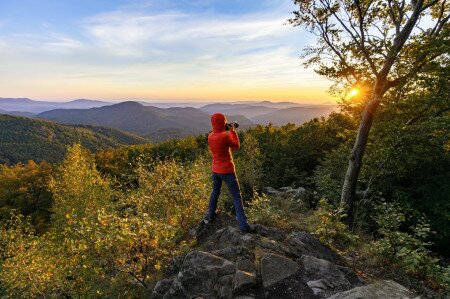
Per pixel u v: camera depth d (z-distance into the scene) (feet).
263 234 21.88
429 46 34.01
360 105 49.73
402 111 46.16
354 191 41.88
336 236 23.76
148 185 30.30
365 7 39.96
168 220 24.79
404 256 20.30
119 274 20.58
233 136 20.97
